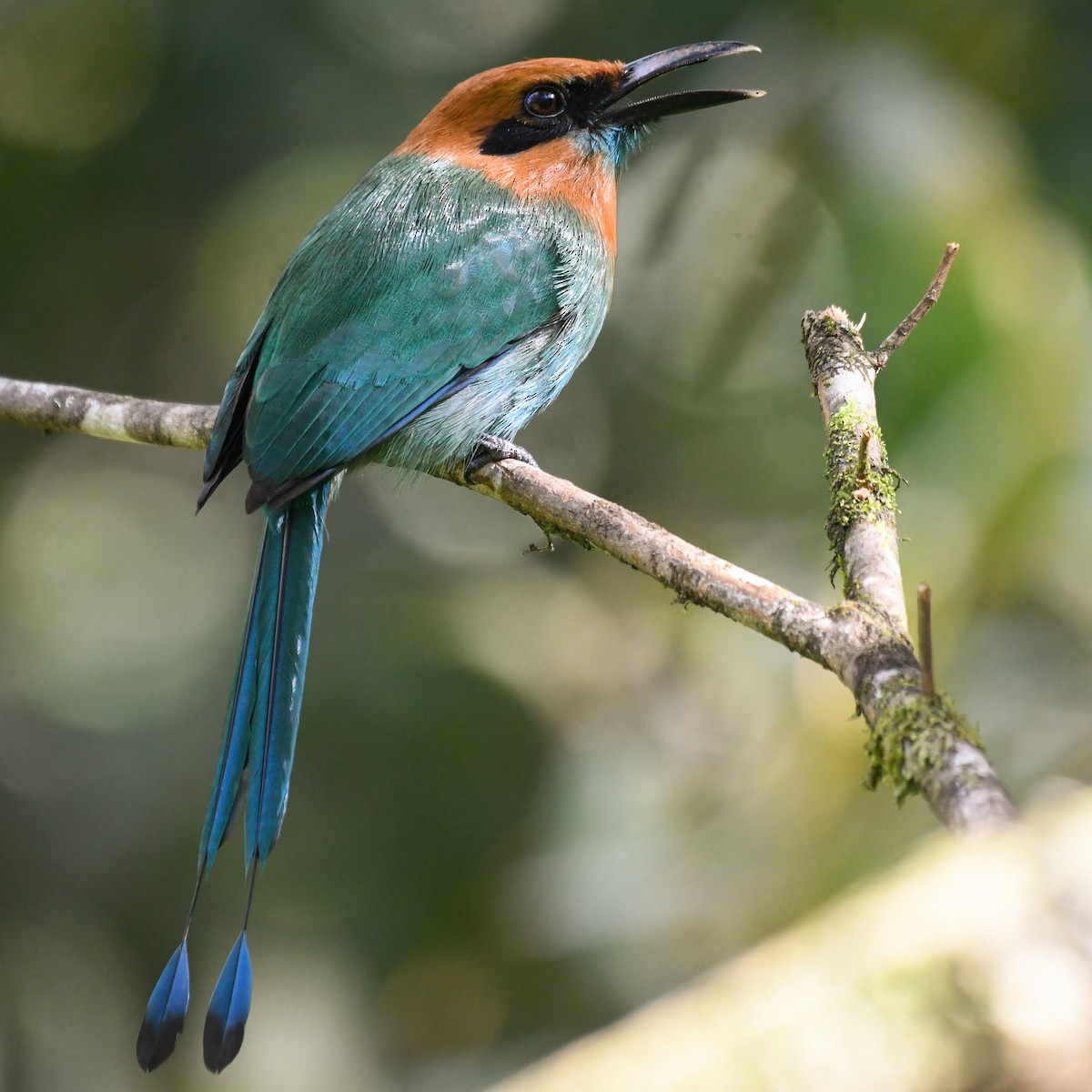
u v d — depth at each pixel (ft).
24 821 42.57
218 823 20.81
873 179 30.83
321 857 39.81
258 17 43.73
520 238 26.76
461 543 45.60
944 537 29.07
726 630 40.57
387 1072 38.42
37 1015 39.47
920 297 29.45
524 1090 10.69
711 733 39.34
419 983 38.73
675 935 31.17
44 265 45.44
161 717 45.34
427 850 39.60
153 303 46.83
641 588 43.83
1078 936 9.58
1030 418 28.81
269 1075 38.34
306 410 24.58
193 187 45.24
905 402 29.14
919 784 13.30
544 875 34.78
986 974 9.68
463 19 45.19
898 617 15.93
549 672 41.78
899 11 34.27
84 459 51.29
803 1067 9.86
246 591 49.39
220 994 18.42
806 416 42.01
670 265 38.73
